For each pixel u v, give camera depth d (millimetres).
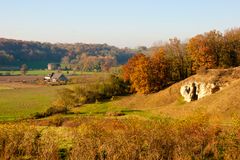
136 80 94188
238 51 95375
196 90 75938
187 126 22250
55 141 22516
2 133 21984
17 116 79688
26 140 22016
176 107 68500
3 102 109562
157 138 21062
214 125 23344
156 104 82875
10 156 21312
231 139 21688
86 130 21750
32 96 123438
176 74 98062
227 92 60219
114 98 96375
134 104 88312
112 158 20172
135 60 101938
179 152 20797
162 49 97312
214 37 96562
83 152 20734
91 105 92125
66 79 169125
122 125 22438
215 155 21141
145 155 20609
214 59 95000
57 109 78688
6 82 168500
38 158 20984
